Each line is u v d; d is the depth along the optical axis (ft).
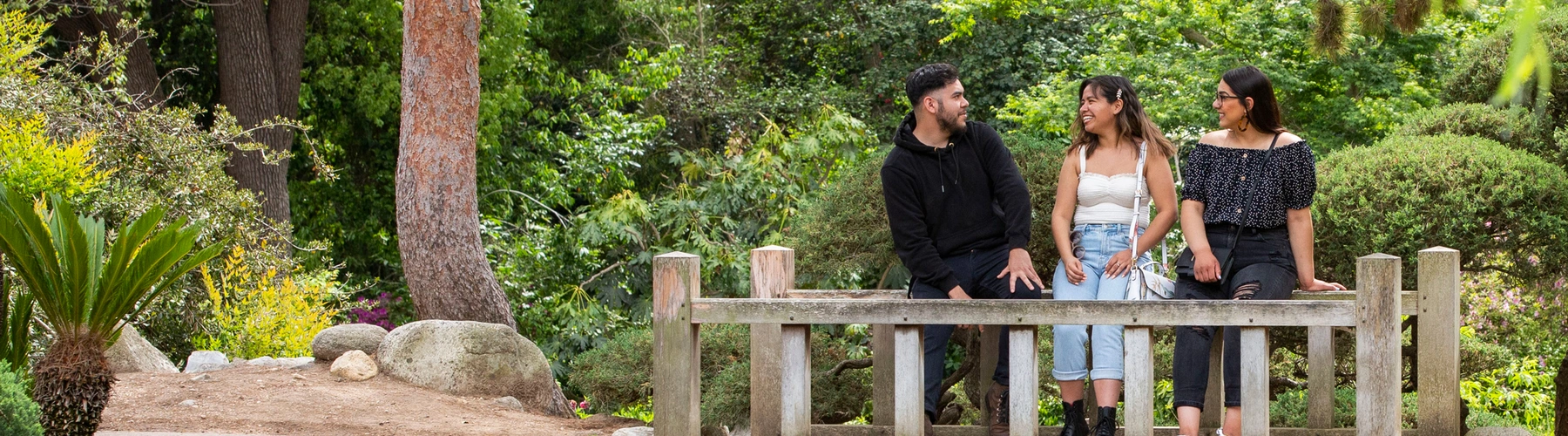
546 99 50.98
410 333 18.85
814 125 38.42
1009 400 12.57
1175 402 11.72
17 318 13.96
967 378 18.69
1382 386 10.83
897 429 11.72
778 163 35.86
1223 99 12.16
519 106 46.37
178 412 15.67
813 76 59.31
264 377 18.44
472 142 22.13
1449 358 11.73
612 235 36.68
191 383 17.84
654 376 12.04
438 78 21.61
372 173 48.60
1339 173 16.14
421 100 21.68
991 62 54.24
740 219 36.65
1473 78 23.86
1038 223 16.62
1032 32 54.34
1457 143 16.46
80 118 26.08
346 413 16.12
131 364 19.53
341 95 44.32
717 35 59.31
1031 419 11.46
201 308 25.45
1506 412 27.58
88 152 23.32
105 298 12.26
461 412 16.90
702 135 53.72
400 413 16.40
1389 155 16.22
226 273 25.84
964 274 12.60
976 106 54.19
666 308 12.01
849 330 29.12
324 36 43.47
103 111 25.91
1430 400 11.82
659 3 52.34
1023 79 54.34
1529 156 16.42
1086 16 53.52
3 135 21.42
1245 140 12.22
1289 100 38.88
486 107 43.55
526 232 41.34
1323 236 15.89
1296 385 18.02
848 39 59.11
